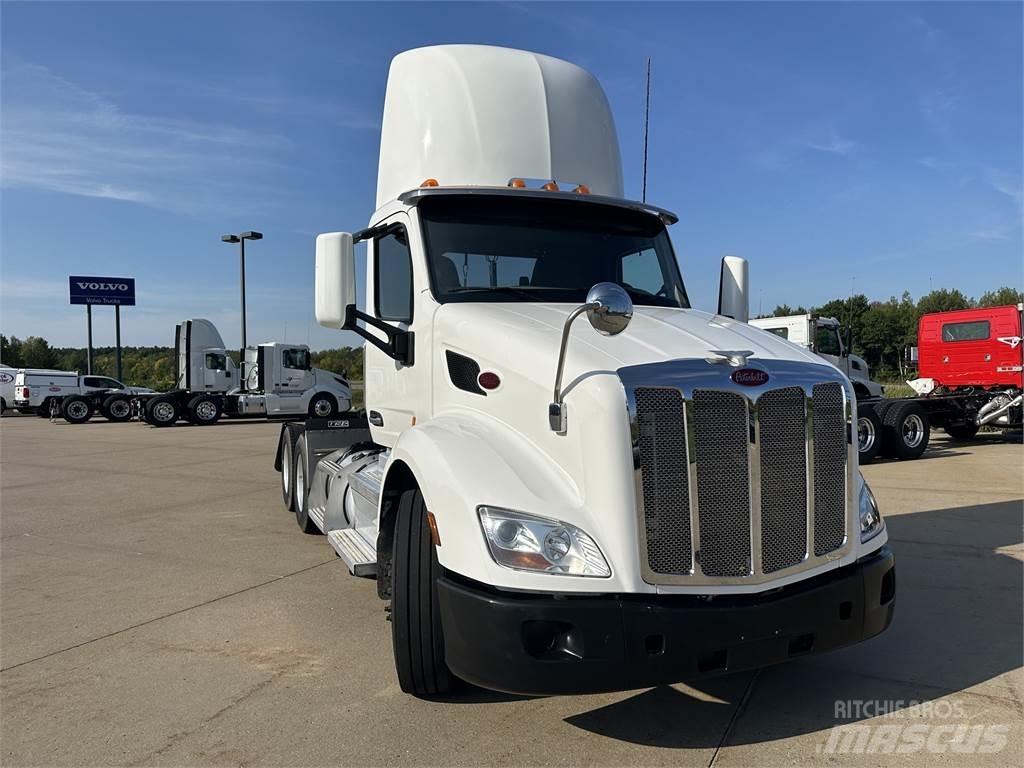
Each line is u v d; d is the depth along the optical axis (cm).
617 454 312
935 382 1636
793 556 335
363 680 409
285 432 903
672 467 318
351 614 521
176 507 947
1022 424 1527
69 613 529
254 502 981
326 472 716
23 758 331
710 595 315
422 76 525
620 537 309
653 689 390
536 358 356
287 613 523
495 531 312
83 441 1948
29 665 436
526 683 300
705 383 322
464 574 315
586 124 536
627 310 327
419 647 360
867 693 382
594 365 330
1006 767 311
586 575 304
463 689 390
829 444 349
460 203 477
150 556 690
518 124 510
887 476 1105
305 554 695
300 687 401
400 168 527
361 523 572
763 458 329
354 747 336
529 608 298
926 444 1339
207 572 633
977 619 486
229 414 2675
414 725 355
